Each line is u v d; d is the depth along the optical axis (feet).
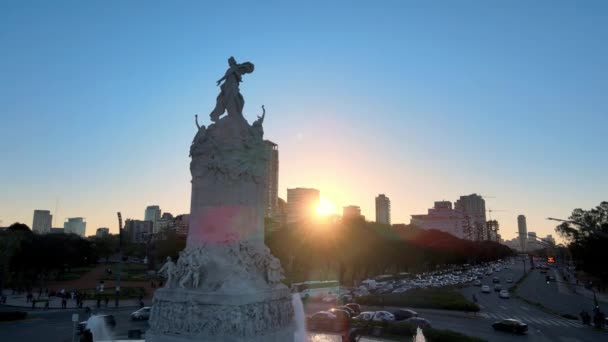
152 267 511.81
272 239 320.70
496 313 228.84
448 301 233.14
